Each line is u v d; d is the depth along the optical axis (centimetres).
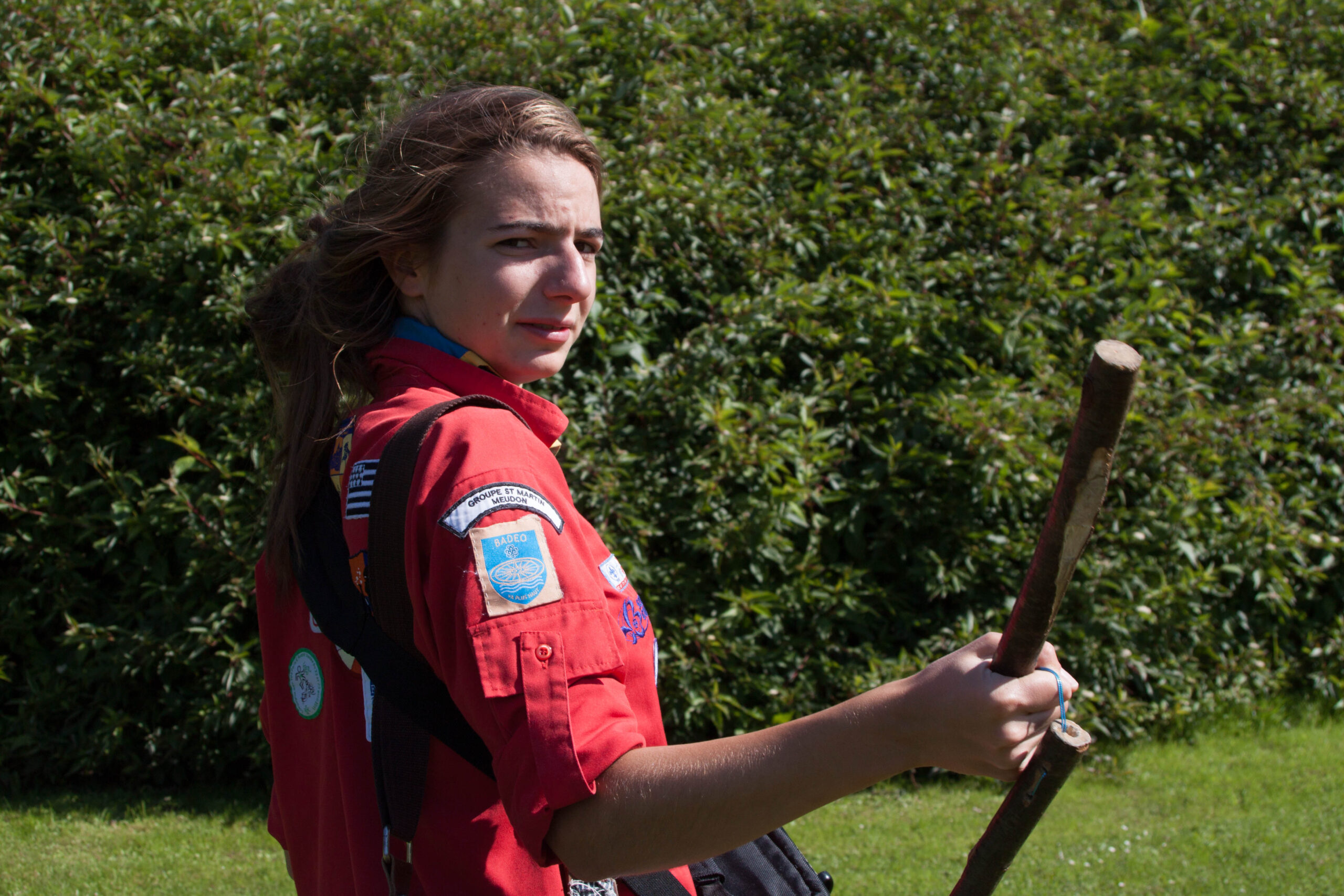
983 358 489
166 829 404
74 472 434
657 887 127
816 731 93
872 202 495
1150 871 369
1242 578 497
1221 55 575
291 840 134
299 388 135
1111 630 460
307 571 118
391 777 107
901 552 460
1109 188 548
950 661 94
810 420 442
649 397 441
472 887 106
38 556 429
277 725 134
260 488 416
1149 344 489
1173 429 469
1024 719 93
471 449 104
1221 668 509
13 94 435
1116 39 611
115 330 440
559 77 482
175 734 430
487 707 95
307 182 429
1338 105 564
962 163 521
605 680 98
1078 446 88
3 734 434
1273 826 404
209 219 425
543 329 124
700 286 471
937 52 542
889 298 460
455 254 121
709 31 527
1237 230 549
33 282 428
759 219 477
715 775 91
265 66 468
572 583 100
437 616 99
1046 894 354
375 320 130
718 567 431
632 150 465
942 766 94
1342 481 524
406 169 121
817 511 460
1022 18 564
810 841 399
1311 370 524
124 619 435
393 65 473
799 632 458
